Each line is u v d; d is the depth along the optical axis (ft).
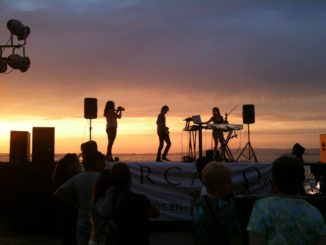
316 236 9.12
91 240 14.28
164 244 28.63
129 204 12.78
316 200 17.70
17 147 34.35
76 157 22.62
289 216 9.07
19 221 32.48
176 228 32.60
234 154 42.73
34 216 32.45
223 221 11.30
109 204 12.98
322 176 30.73
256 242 9.04
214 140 42.42
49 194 32.50
